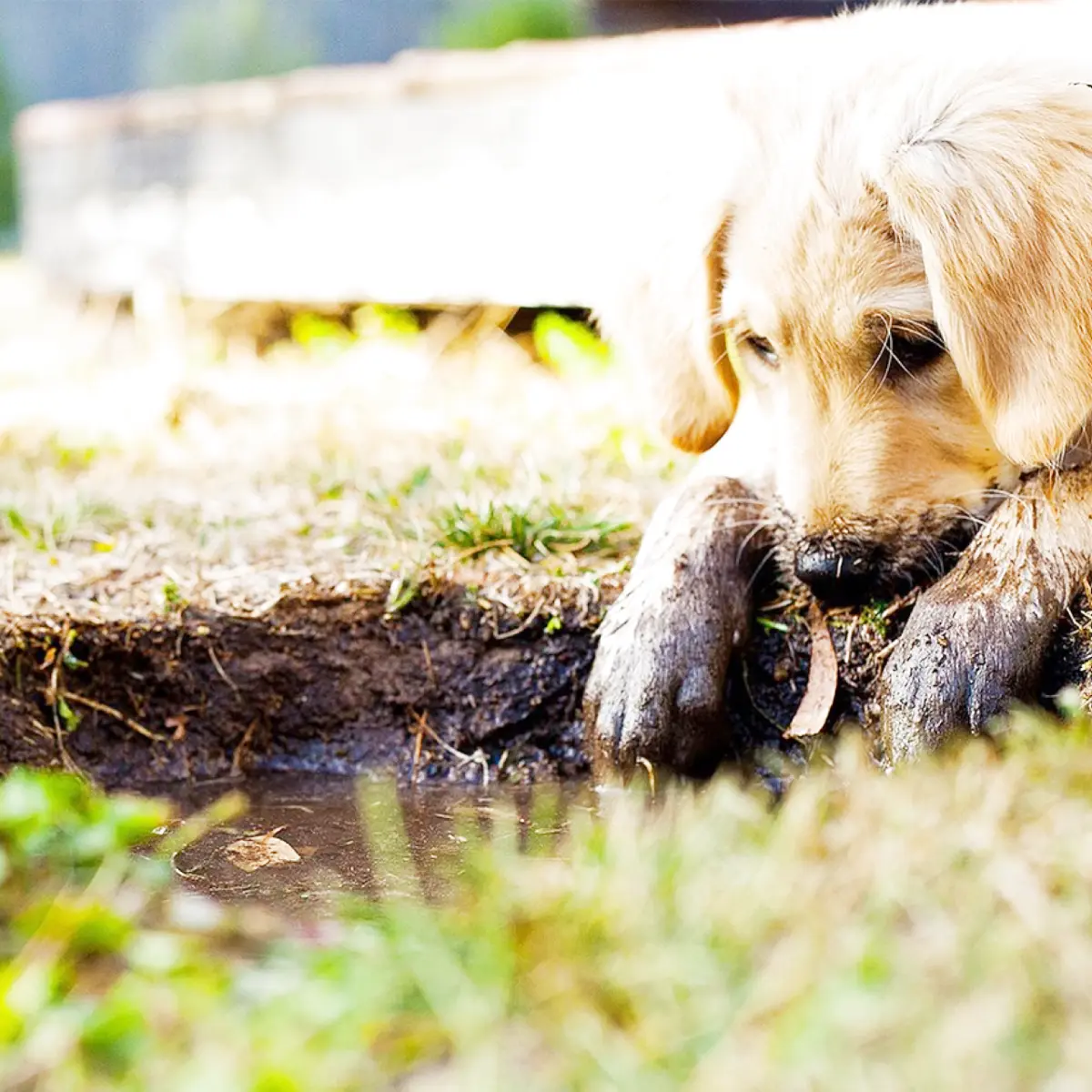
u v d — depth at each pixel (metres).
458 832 4.49
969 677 4.28
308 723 5.33
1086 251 4.36
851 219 4.57
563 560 5.47
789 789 4.61
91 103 14.34
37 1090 2.30
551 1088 2.28
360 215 10.36
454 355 9.92
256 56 23.23
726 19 10.84
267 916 2.95
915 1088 2.21
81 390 9.71
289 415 8.45
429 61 10.95
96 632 5.17
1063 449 4.47
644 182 5.46
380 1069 2.37
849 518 4.66
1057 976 2.45
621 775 4.63
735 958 2.56
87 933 2.63
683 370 5.32
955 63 4.68
